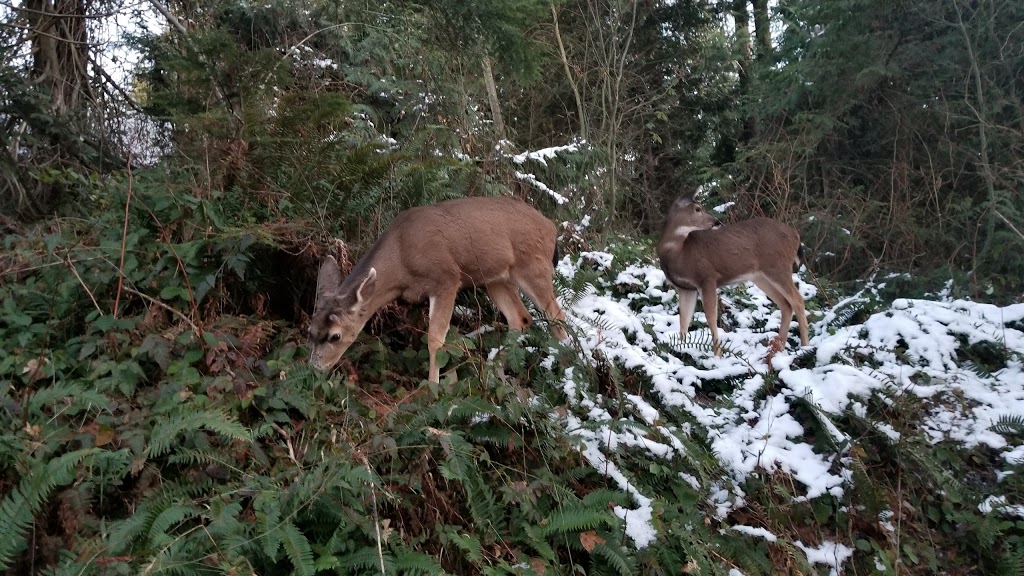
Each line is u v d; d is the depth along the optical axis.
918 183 10.34
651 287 6.43
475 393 3.78
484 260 4.40
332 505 2.79
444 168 6.22
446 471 3.12
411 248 4.23
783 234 5.68
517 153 9.71
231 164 4.74
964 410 4.75
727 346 5.67
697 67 14.56
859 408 4.64
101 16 6.76
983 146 8.69
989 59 9.64
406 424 3.38
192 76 5.20
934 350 5.28
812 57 11.08
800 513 4.08
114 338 3.68
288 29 8.55
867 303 6.43
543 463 3.65
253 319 4.28
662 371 4.73
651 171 13.23
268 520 2.59
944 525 4.21
